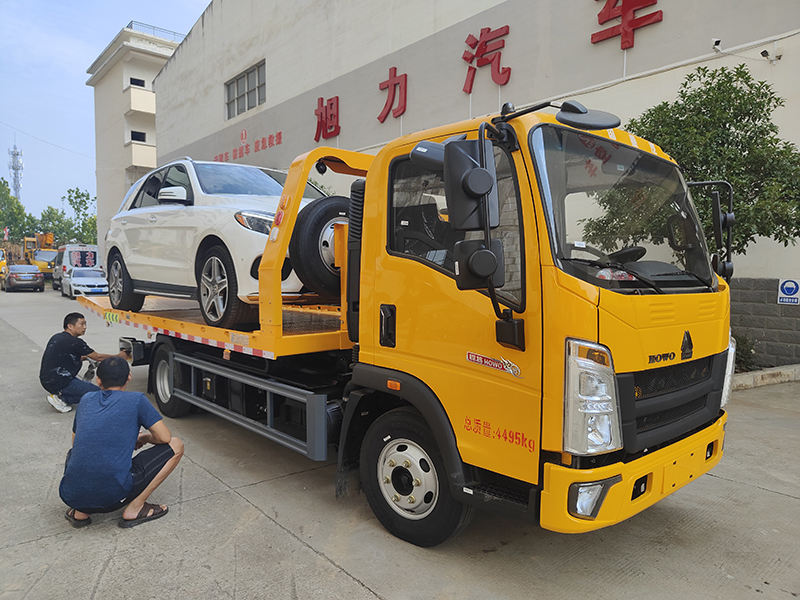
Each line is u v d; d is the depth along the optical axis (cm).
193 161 575
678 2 774
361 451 352
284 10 1619
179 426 575
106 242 713
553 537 345
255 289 441
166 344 597
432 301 296
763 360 776
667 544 338
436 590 285
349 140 1397
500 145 267
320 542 333
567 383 239
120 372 358
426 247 302
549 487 245
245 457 484
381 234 326
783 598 284
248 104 1877
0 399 679
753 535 350
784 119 698
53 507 379
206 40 2083
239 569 302
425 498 314
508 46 994
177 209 545
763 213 587
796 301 744
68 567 302
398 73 1232
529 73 962
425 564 309
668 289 277
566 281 240
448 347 288
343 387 399
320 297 461
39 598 273
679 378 282
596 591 288
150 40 2945
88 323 1470
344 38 1392
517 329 252
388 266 321
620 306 244
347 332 397
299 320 496
